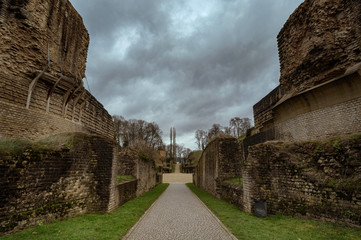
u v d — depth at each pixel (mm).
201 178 20453
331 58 9133
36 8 10641
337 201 5812
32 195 5773
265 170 7996
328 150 6555
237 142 13500
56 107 11594
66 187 6887
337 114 8359
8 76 9289
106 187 7961
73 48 13562
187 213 8539
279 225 6133
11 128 9133
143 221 7184
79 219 6727
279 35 13211
